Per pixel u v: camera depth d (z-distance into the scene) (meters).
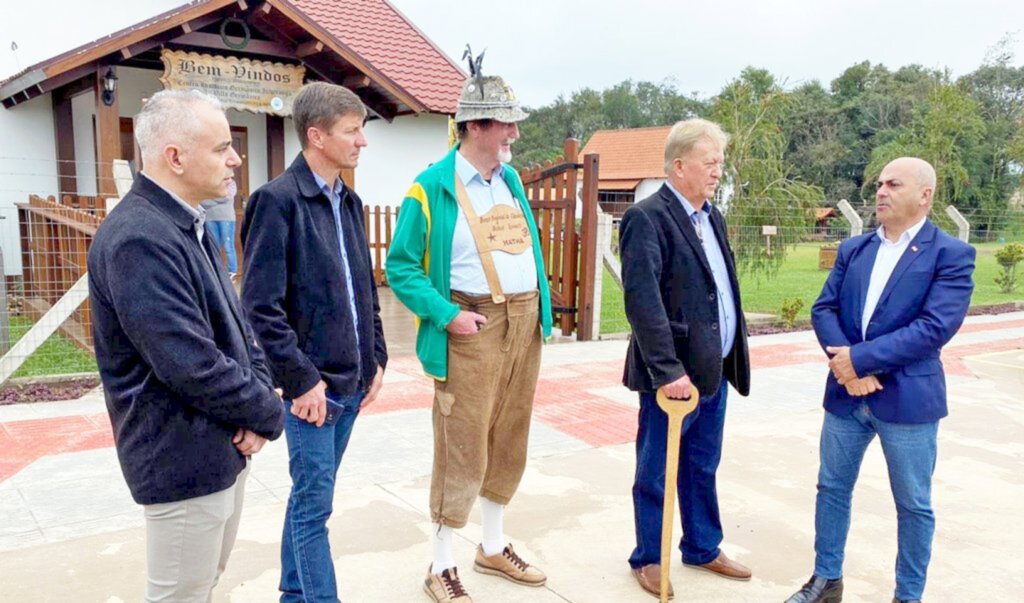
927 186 2.98
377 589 3.27
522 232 3.14
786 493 4.54
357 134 2.67
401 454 4.97
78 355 7.21
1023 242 17.36
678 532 3.95
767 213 13.31
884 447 3.06
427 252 3.03
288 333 2.54
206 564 2.14
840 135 51.75
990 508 4.36
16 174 11.14
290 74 9.98
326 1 14.90
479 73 2.95
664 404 3.05
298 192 2.61
